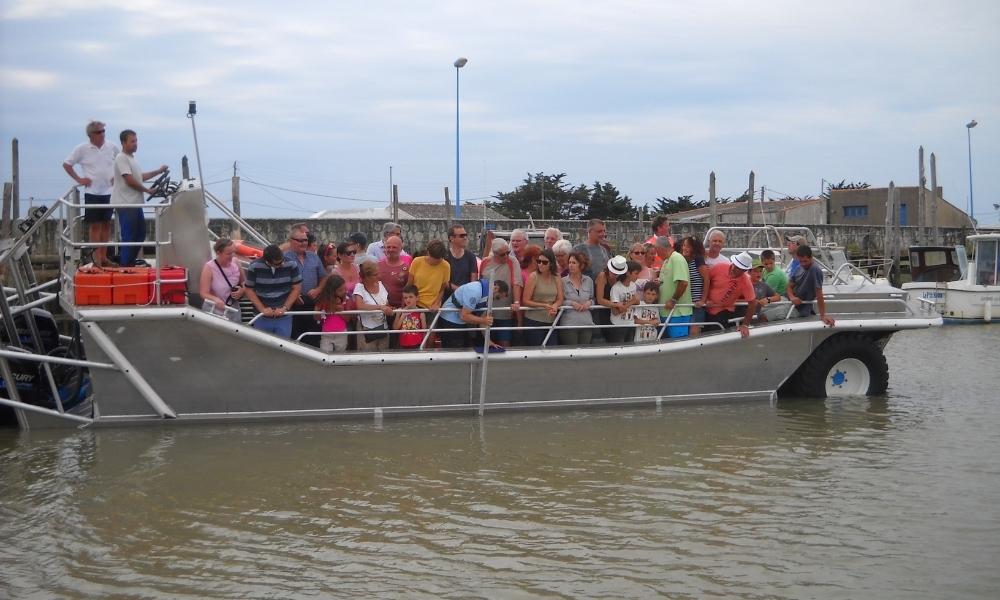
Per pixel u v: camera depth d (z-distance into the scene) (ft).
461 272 32.65
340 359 29.73
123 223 30.58
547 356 31.22
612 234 91.25
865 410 33.42
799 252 34.78
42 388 30.60
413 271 31.37
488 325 30.42
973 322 77.87
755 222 126.41
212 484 23.89
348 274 31.86
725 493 23.34
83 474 24.71
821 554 19.26
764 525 20.99
